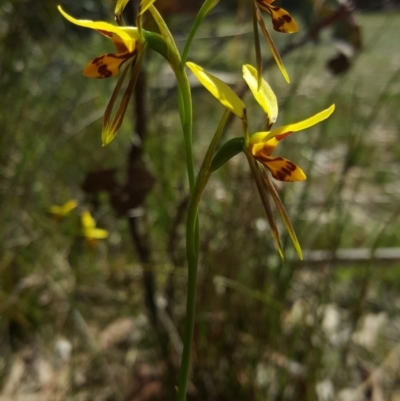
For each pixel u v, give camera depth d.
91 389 0.18
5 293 0.20
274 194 0.09
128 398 0.17
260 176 0.09
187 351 0.10
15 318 0.20
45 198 0.24
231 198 0.18
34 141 0.24
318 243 0.21
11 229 0.21
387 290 0.24
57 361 0.19
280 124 0.22
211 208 0.20
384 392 0.18
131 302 0.20
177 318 0.18
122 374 0.18
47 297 0.21
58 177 0.24
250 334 0.17
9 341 0.20
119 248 0.23
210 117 0.27
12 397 0.18
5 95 0.21
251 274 0.17
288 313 0.17
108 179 0.17
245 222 0.17
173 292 0.18
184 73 0.09
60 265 0.21
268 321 0.17
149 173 0.17
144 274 0.18
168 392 0.17
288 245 0.17
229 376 0.17
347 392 0.18
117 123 0.09
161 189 0.20
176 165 0.20
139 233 0.18
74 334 0.20
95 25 0.09
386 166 0.31
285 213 0.09
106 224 0.23
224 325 0.17
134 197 0.17
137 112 0.17
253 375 0.16
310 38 0.19
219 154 0.09
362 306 0.18
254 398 0.16
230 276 0.17
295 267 0.17
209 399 0.16
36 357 0.20
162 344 0.17
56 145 0.23
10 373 0.19
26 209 0.22
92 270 0.20
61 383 0.18
